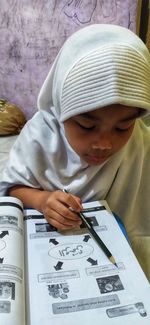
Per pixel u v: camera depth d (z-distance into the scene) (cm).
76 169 64
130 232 72
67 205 58
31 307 41
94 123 49
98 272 47
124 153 64
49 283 45
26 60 210
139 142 67
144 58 50
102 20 188
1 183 69
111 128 50
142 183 71
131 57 47
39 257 49
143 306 41
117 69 46
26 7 196
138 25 169
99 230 55
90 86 46
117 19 184
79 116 49
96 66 46
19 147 68
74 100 47
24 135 67
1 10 201
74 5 188
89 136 52
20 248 49
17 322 38
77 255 50
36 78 214
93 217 58
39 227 56
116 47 47
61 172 65
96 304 41
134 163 68
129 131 53
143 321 39
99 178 65
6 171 70
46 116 63
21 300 41
